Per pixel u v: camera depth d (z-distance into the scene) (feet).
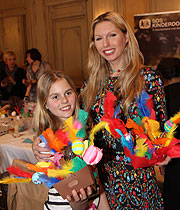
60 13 19.03
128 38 5.07
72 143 3.71
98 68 5.51
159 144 3.98
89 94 5.46
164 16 14.37
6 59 15.97
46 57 20.17
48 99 4.48
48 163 3.75
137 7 15.93
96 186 4.11
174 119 3.97
